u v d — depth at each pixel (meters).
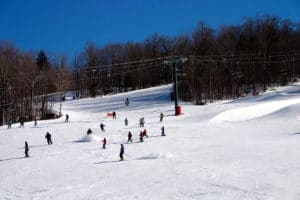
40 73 98.81
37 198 25.64
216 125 55.88
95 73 151.50
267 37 121.31
